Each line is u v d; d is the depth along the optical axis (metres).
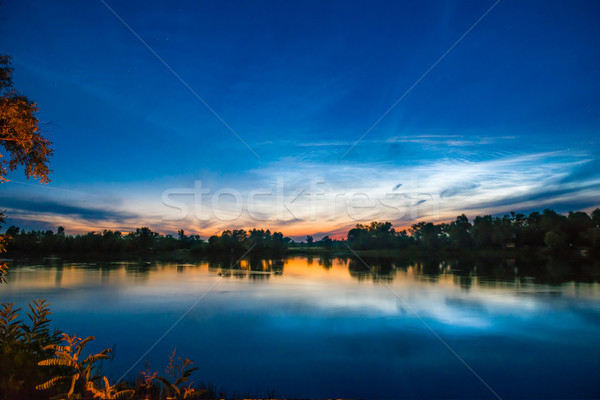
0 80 9.00
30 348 6.87
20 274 47.72
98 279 42.69
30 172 10.04
